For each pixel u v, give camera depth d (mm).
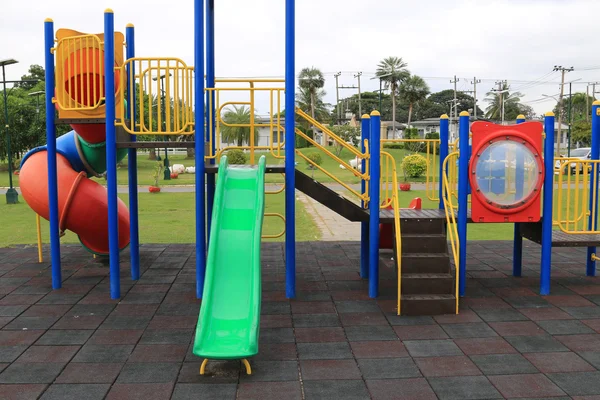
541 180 6352
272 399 3857
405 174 25312
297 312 5922
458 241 6043
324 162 41188
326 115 73312
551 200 6414
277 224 12852
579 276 7477
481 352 4727
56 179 6781
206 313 4473
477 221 6426
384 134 66125
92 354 4699
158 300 6352
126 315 5793
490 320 5613
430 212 6984
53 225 6797
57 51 6320
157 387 4055
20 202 17859
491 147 6277
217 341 4316
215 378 4211
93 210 7551
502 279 7336
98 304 6199
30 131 37281
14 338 5098
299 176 6594
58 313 5863
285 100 6289
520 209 6359
